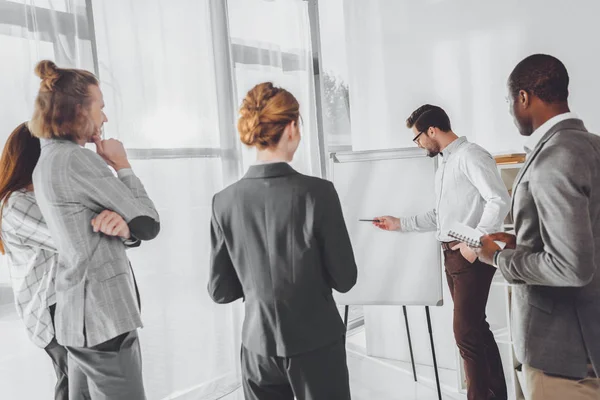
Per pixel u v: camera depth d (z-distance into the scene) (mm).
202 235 2988
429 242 2740
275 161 1523
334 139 4191
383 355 3633
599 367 1260
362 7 3566
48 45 2344
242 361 1598
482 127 3154
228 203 1529
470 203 2438
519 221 1373
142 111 2715
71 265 1550
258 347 1485
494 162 2389
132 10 2684
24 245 1718
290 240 1458
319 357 1482
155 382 2746
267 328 1478
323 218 1458
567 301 1294
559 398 1328
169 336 2807
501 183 2318
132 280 1740
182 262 2887
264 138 1503
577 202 1200
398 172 2840
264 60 3445
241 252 1516
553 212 1225
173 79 2867
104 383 1573
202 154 3002
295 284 1458
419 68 3367
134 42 2688
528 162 1346
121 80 2633
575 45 2818
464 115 3217
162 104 2809
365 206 2900
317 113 3877
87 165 1562
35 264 1722
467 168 2389
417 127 2580
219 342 3066
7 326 2174
